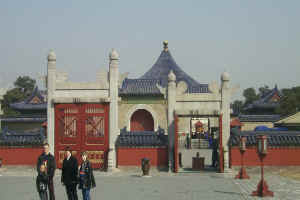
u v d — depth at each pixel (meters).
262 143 20.11
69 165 16.84
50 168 16.61
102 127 31.69
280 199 18.72
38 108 63.69
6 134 32.62
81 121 31.55
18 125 61.91
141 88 55.41
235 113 59.84
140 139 31.86
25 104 64.44
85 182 16.56
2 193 20.91
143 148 31.64
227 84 30.84
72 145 31.58
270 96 68.19
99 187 22.98
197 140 53.53
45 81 32.28
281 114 61.53
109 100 31.38
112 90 31.61
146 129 56.09
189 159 41.84
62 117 31.81
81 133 31.55
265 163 30.67
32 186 23.61
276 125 48.41
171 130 31.12
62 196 20.02
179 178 27.33
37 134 32.56
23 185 24.06
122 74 32.38
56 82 31.97
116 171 31.11
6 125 61.97
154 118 54.78
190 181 25.61
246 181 25.61
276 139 31.02
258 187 19.86
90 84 31.80
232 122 56.19
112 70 31.77
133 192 20.94
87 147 31.50
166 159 31.50
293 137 31.14
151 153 31.62
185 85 31.20
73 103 31.66
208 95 30.97
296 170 30.42
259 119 61.28
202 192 20.80
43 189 16.30
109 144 31.38
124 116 55.00
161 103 54.97
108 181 25.77
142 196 19.58
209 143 52.31
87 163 16.75
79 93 31.77
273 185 23.77
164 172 30.80
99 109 31.67
